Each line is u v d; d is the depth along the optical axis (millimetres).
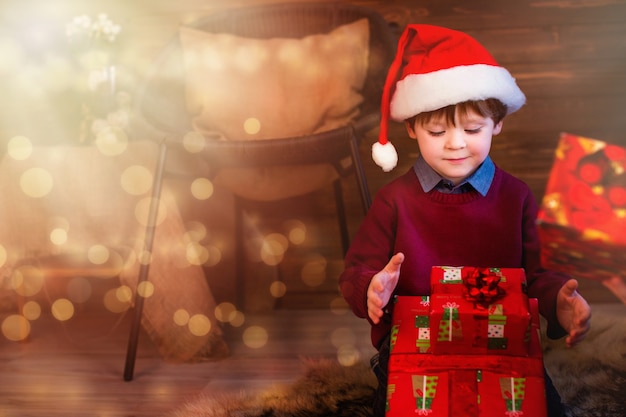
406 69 1992
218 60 2945
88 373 2561
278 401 2137
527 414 1757
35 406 2285
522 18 3344
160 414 2199
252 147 2527
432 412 1777
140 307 2525
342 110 2896
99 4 3543
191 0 3508
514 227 1945
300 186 2828
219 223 3096
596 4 3318
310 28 3160
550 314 1840
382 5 3412
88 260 2961
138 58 3516
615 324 2529
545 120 3338
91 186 2758
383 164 2072
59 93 3453
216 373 2516
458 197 1947
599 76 3328
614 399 2096
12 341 2945
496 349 1787
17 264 2787
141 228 2725
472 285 1795
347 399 2135
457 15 3373
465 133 1912
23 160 2771
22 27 3566
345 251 3230
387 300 1832
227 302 3109
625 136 3322
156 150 2740
